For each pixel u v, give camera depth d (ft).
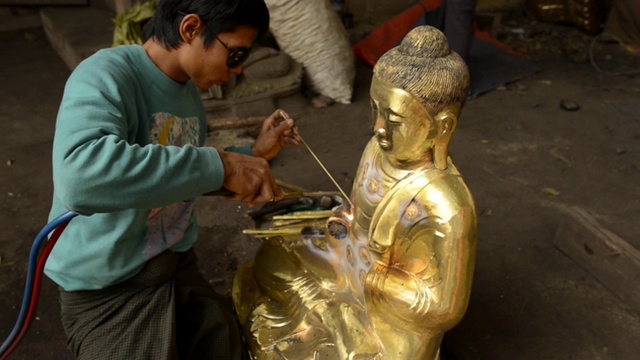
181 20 4.53
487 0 20.36
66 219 4.61
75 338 5.37
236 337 5.82
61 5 18.07
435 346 5.33
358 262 5.61
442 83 4.40
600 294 8.25
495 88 15.48
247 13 4.54
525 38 18.89
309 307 5.92
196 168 4.23
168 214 5.37
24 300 5.14
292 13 13.67
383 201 4.99
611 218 10.23
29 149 12.26
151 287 5.32
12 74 15.60
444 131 4.61
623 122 13.87
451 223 4.65
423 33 4.52
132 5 15.42
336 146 12.55
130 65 4.76
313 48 13.99
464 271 4.75
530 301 8.12
